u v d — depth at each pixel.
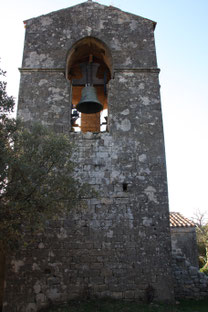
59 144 8.24
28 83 12.23
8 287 9.52
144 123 11.69
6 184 7.43
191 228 19.11
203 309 9.52
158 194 10.72
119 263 9.84
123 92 12.15
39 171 7.47
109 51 12.79
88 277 9.65
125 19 13.37
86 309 8.72
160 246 10.06
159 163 11.12
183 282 10.95
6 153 7.38
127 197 10.62
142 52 12.83
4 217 7.36
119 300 9.40
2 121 8.19
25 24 13.30
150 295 9.41
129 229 10.23
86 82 13.48
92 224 10.26
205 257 29.81
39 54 12.70
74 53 13.40
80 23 13.20
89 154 11.18
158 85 12.34
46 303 9.34
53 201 7.77
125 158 11.16
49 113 11.77
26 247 9.92
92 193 8.98
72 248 9.97
